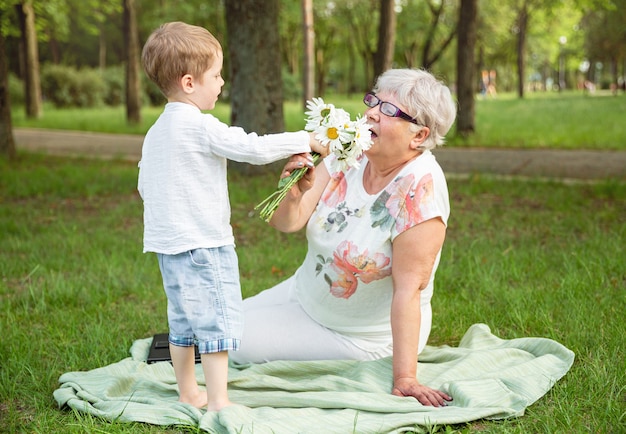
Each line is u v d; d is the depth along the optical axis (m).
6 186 10.58
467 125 17.25
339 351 3.63
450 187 10.16
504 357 3.70
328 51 47.66
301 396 3.22
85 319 4.71
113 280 5.46
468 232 7.21
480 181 10.52
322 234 3.52
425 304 3.64
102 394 3.39
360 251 3.39
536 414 3.14
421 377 3.54
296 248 6.62
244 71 11.05
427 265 3.30
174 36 3.07
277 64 11.20
